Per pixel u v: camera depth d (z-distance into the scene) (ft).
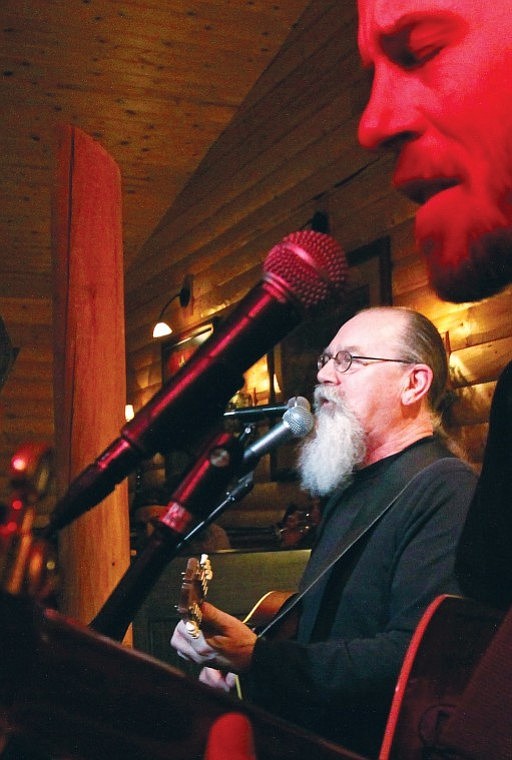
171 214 27.63
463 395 14.97
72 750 1.72
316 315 2.16
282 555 9.02
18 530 1.50
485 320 14.65
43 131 22.13
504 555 2.46
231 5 19.92
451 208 1.74
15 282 28.81
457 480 5.40
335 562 5.52
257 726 1.93
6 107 21.31
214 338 2.16
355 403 6.00
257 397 21.25
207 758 1.63
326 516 6.14
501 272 1.73
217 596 8.88
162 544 2.27
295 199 20.98
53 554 1.62
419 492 5.38
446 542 5.13
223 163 24.34
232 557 8.96
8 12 18.93
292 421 4.76
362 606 5.31
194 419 2.17
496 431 2.41
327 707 4.83
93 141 10.14
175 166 24.90
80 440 9.52
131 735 1.76
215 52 21.09
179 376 2.15
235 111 23.27
